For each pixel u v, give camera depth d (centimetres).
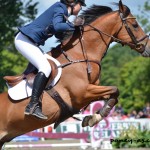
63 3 1145
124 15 1177
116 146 2214
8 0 2238
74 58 1135
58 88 1124
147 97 5738
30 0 2305
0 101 1152
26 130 1158
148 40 1191
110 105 1145
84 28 1163
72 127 2381
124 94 6762
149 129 2416
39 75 1105
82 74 1125
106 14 1182
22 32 1124
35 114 1098
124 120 2416
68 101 1128
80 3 1151
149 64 5594
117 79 10488
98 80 1162
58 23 1097
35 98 1101
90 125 1168
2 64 2169
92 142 2227
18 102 1130
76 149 2270
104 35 1166
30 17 2308
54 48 1163
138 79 5747
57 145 2142
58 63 1131
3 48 2302
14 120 1137
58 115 1134
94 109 2144
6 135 1169
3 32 2253
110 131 2308
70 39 1155
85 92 1126
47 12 1123
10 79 1145
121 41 1182
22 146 2141
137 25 1187
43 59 1120
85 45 1152
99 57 1161
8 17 2219
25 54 1132
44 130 2389
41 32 1121
